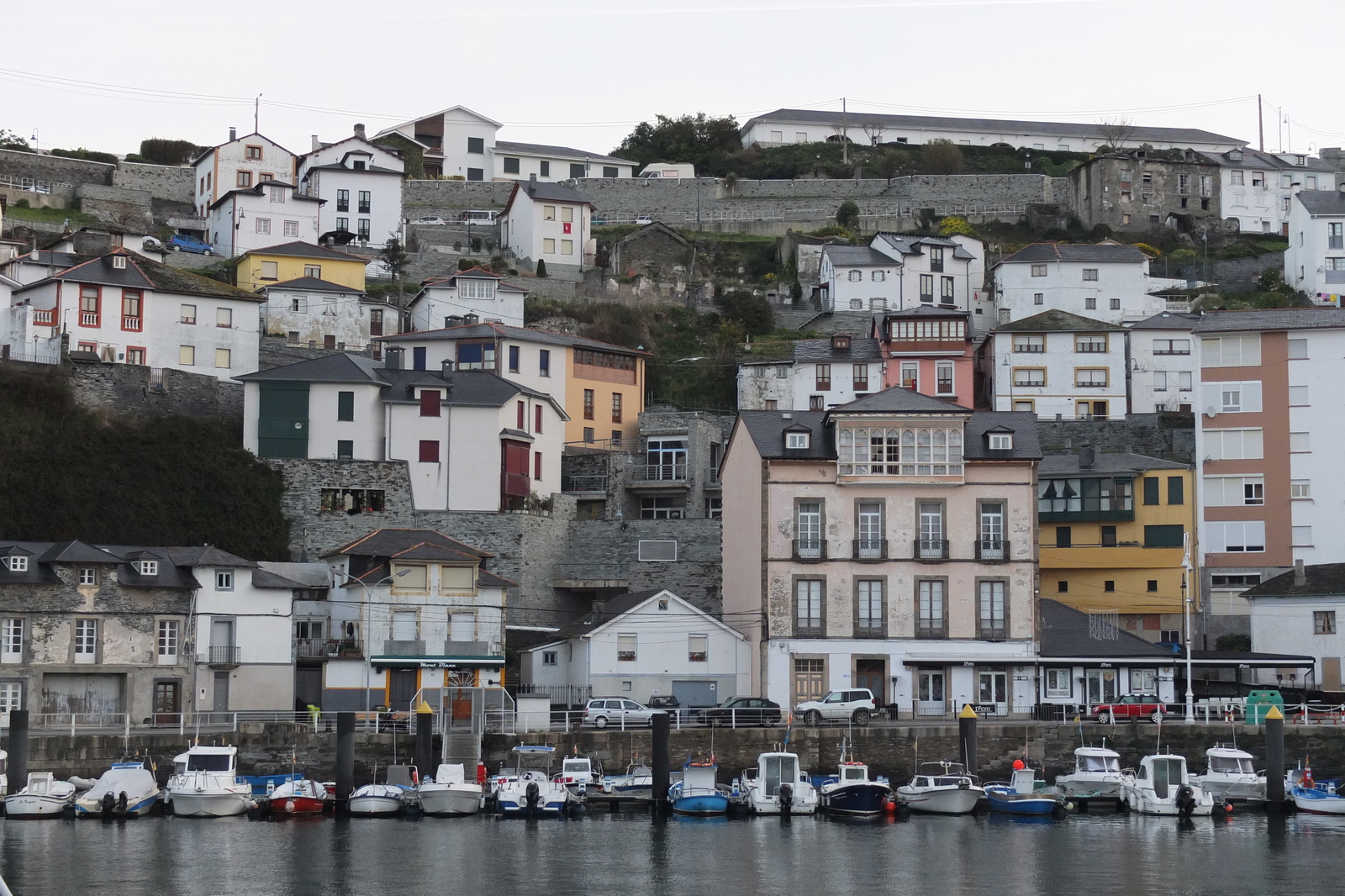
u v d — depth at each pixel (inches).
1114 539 4264.3
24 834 2667.3
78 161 6269.7
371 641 3533.5
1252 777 3061.0
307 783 2935.5
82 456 3892.7
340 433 4136.3
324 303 4940.9
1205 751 3211.1
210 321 4480.8
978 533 3575.3
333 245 5895.7
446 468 4146.2
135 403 4165.8
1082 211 6712.6
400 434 4146.2
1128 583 4239.7
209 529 3909.9
